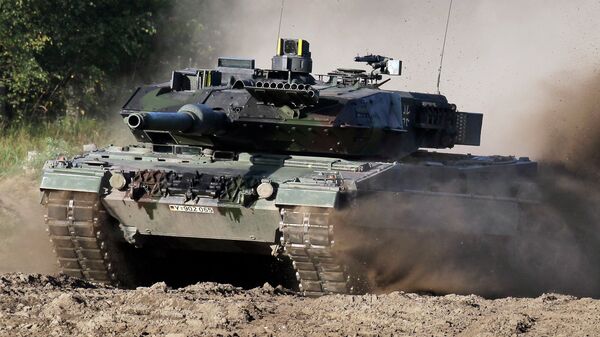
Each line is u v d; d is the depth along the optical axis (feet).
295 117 250.16
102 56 453.99
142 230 243.60
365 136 255.70
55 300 195.52
